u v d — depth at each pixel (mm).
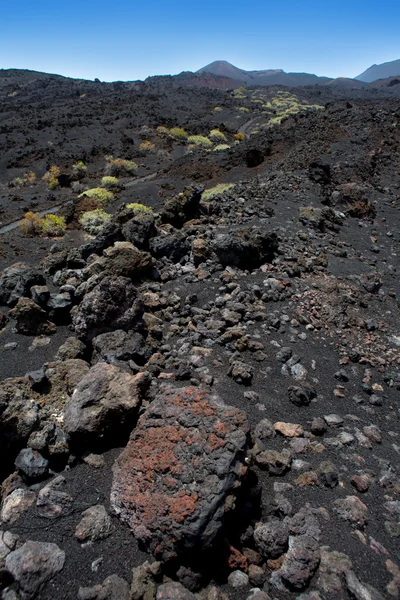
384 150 27203
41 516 3891
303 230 13273
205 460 3658
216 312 7691
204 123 66500
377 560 3510
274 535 3516
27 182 37000
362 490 4234
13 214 24562
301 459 4609
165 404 4336
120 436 4879
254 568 3400
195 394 4371
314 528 3738
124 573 3371
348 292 9281
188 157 35406
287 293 8336
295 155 25969
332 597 3203
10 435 4957
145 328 7133
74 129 60750
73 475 4418
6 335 7867
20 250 16438
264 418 5156
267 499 4074
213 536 3275
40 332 7836
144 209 21766
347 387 6137
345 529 3783
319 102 110938
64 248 15836
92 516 3770
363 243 14070
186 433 3920
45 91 127562
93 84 151875
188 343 6797
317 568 3402
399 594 3240
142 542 3490
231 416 4035
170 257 10266
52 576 3336
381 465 4656
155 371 5926
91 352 7070
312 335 7230
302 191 17766
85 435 4668
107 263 9000
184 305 8125
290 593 3250
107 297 6875
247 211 14289
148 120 67750
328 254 11680
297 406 5512
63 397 5641
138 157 45812
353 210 16922
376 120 32031
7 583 3379
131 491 3729
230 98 106188
